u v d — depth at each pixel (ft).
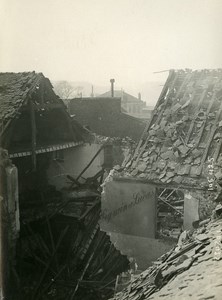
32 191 54.13
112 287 41.91
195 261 20.62
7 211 40.57
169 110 39.37
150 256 35.60
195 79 41.22
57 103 55.16
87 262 45.80
